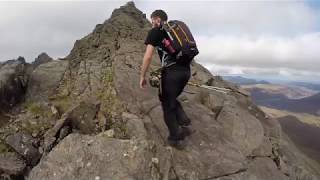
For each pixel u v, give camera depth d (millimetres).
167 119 2488
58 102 3086
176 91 2385
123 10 4359
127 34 3924
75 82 3322
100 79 3260
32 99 3484
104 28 4020
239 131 2951
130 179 2219
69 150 2367
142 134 2633
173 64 2342
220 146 2695
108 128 2766
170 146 2570
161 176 2332
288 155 3350
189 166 2465
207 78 3705
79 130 2771
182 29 2342
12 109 3328
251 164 2688
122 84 3088
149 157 2355
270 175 2658
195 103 3168
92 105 2871
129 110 2879
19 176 2535
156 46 2365
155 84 2473
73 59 3773
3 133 2732
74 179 2230
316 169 3674
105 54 3627
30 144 2674
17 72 3650
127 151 2352
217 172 2484
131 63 3385
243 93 3760
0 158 2547
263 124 3408
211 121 2951
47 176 2264
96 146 2375
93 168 2271
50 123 2863
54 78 3660
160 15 2332
